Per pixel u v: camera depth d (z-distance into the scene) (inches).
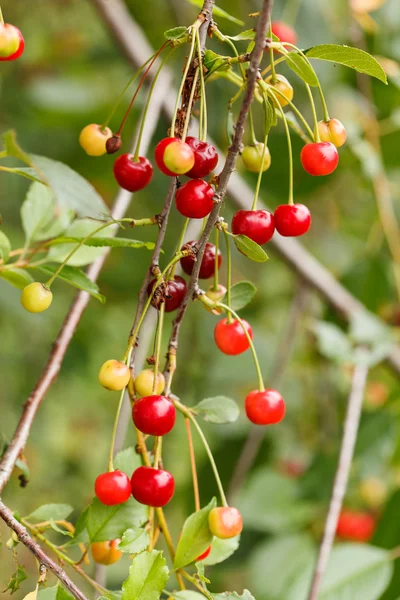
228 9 60.9
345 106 60.8
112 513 33.9
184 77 32.8
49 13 72.2
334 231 73.2
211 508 33.8
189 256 33.3
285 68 52.8
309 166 33.6
